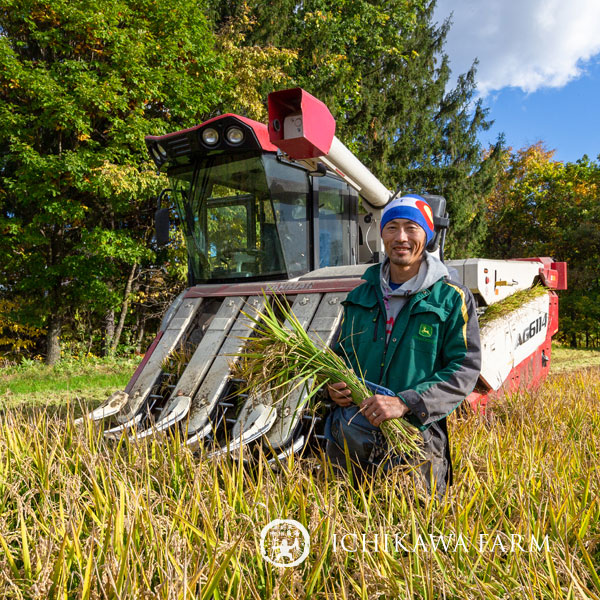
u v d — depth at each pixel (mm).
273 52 15297
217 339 4207
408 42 21891
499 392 5234
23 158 11367
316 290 4254
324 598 2057
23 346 14891
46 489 2799
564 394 5906
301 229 5215
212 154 5074
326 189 5547
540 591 2031
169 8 13484
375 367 2707
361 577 1995
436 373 2582
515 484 2957
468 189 22375
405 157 21250
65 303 13688
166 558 1964
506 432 4020
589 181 27375
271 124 3967
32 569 2166
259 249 5102
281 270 5051
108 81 11930
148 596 1879
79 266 12680
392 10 20859
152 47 13242
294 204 5145
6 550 2129
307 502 2578
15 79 11273
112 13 12117
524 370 5973
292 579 1995
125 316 16406
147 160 12859
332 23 19047
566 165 28203
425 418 2498
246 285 4703
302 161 4750
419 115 22047
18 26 12656
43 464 3082
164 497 2633
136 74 12633
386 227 2730
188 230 5426
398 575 2152
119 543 2166
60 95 11570
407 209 2678
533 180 29109
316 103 4023
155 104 14219
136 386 4285
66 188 12547
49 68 12977
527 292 6469
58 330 13703
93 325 16281
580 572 2219
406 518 2453
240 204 5113
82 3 11781
